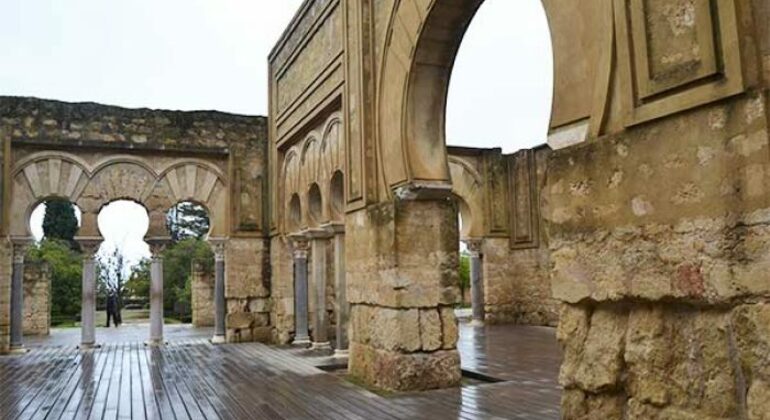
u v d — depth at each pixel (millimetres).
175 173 14172
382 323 7891
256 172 14695
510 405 6512
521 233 16688
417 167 7605
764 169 3008
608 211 3953
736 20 3158
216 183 14516
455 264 7863
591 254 4070
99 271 31500
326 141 10977
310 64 11531
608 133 4012
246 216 14516
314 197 12023
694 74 3359
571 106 4352
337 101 10078
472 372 8484
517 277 16828
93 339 13109
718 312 3281
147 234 13852
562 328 4332
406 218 7699
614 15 3953
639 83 3734
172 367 10094
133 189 13836
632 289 3752
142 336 16047
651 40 3678
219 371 9570
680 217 3449
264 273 14508
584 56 4250
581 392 4172
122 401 7348
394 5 7996
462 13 7207
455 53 7664
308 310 13633
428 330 7637
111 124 13688
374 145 8523
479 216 16797
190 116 14320
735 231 3143
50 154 13234
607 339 3975
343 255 10891
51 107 13273
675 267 3479
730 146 3180
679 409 3486
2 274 12484
